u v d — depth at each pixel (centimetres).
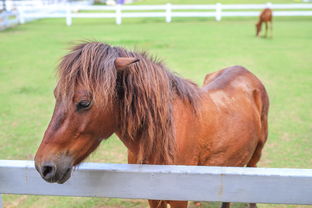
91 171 160
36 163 156
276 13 1748
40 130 512
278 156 420
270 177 149
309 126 512
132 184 159
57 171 157
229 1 2936
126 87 175
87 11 2538
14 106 621
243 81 305
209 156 242
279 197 151
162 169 156
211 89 272
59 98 162
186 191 157
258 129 291
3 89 725
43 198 349
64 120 160
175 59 950
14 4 2178
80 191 165
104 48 172
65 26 1786
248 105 284
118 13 1828
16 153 437
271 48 1112
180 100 214
